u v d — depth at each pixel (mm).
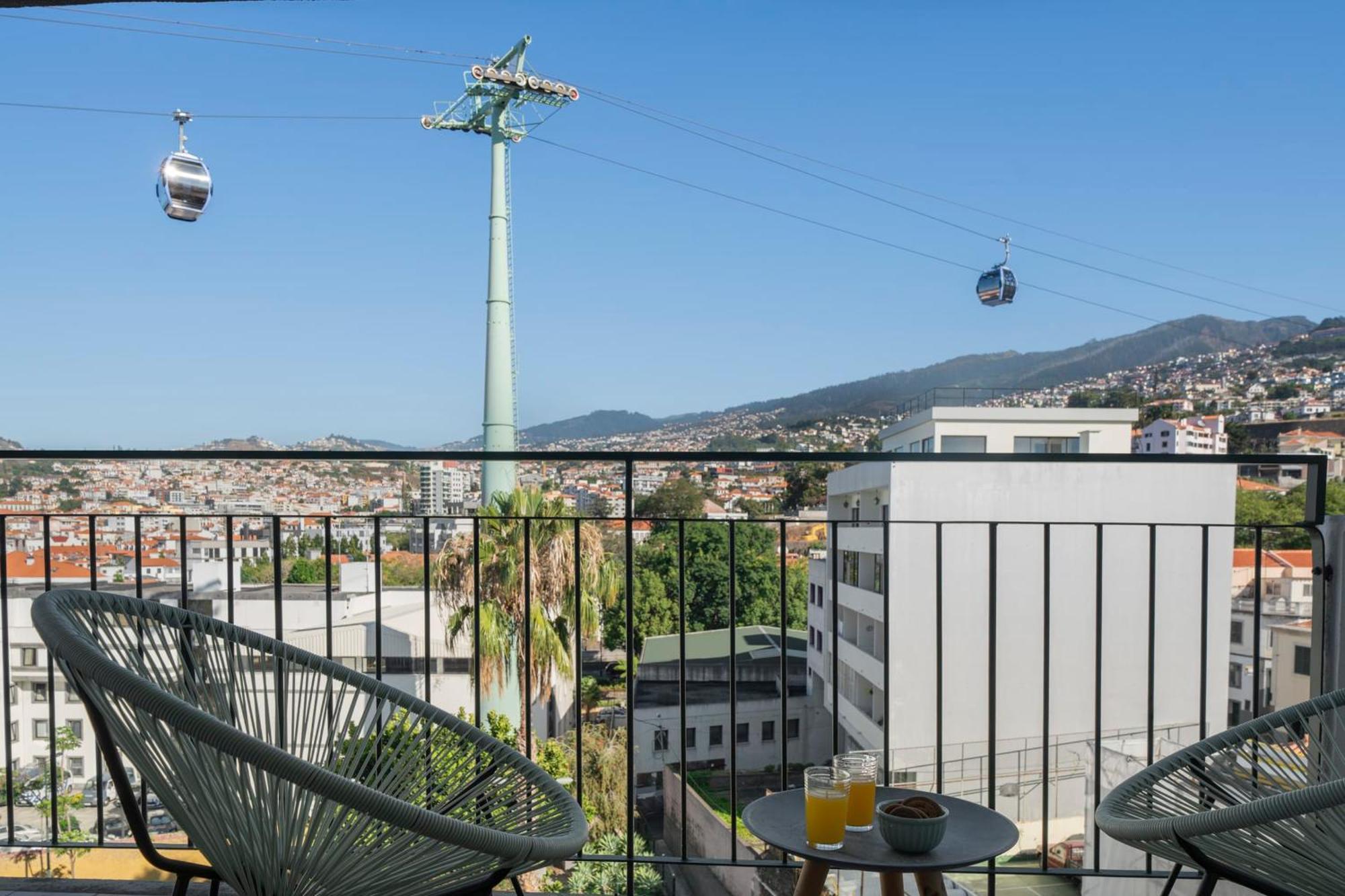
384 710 1569
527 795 1470
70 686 1135
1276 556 18984
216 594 15594
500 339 27094
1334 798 1021
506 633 15336
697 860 1926
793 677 24812
